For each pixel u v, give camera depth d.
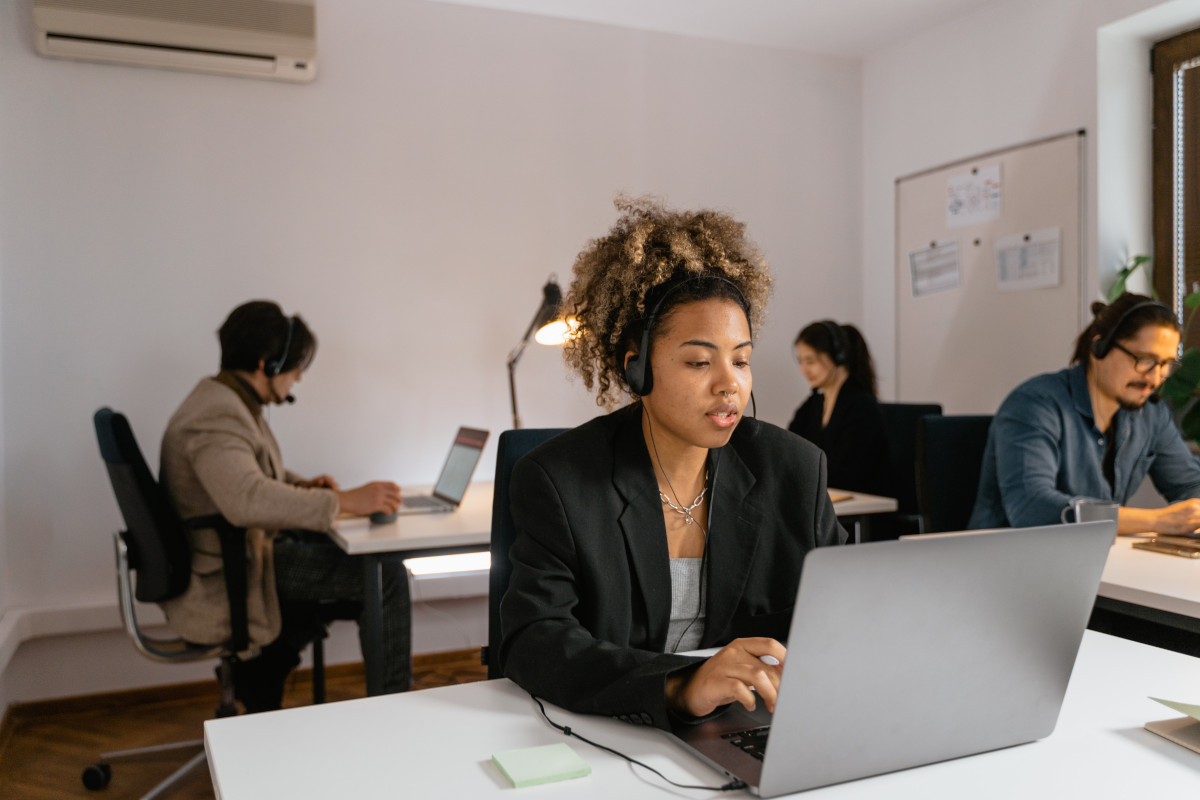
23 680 2.71
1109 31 2.91
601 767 0.76
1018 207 3.20
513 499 1.08
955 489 2.21
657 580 1.06
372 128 3.11
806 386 3.84
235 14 2.80
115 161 2.81
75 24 2.66
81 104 2.77
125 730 2.63
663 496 1.10
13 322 2.71
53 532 2.76
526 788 0.72
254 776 0.74
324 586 2.19
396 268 3.15
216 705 2.83
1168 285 2.94
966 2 3.30
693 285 1.01
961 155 3.43
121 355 2.83
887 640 0.68
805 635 0.65
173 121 2.87
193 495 2.08
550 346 3.36
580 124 3.41
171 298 2.88
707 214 1.12
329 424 3.07
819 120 3.85
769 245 3.76
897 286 3.76
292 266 3.02
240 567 2.05
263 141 2.98
